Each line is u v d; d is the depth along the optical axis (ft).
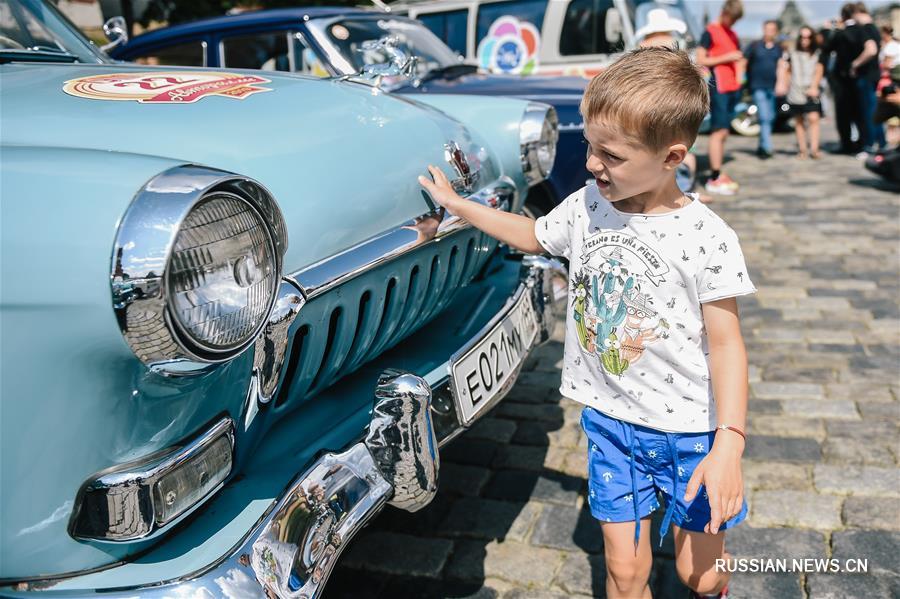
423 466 5.01
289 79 6.84
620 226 4.81
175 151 4.77
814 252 16.76
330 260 5.01
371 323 5.60
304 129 5.53
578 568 6.91
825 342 11.87
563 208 5.25
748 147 33.73
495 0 22.25
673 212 4.68
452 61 15.90
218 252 3.59
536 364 11.52
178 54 14.89
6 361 3.50
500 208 7.16
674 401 4.90
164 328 3.38
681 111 4.26
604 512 5.26
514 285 7.65
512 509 7.87
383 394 4.99
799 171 26.89
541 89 14.24
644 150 4.34
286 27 13.85
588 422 5.30
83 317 3.41
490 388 6.32
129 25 22.44
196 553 3.94
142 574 3.81
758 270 15.67
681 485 5.05
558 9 21.20
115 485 3.71
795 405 9.81
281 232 3.97
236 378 4.29
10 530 3.68
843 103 30.22
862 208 20.65
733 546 7.11
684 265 4.64
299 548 4.21
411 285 6.08
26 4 7.70
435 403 5.84
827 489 7.93
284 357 4.63
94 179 3.54
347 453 4.71
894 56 24.06
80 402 3.58
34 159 3.74
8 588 3.79
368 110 6.40
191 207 3.40
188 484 3.96
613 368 5.00
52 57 7.38
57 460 3.64
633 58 4.43
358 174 5.51
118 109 5.16
